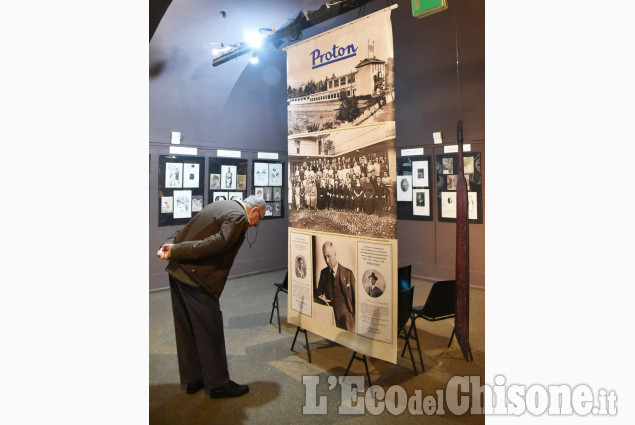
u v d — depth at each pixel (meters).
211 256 2.76
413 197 6.79
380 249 2.71
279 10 6.65
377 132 2.67
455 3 5.51
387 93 2.61
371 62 2.69
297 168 3.32
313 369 3.47
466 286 2.62
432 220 6.54
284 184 7.92
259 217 3.09
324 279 3.17
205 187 6.66
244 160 7.19
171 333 4.34
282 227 7.89
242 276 7.16
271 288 6.38
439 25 5.79
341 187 2.95
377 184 2.69
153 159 6.07
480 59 5.61
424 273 6.70
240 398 2.97
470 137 5.95
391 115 2.59
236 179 7.08
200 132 6.57
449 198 6.29
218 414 2.76
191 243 2.67
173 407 2.85
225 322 4.73
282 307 5.34
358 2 4.10
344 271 2.99
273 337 4.25
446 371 3.40
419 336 4.21
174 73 6.04
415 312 3.41
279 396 3.00
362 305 2.86
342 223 2.97
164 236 6.22
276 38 5.11
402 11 5.99
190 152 6.45
